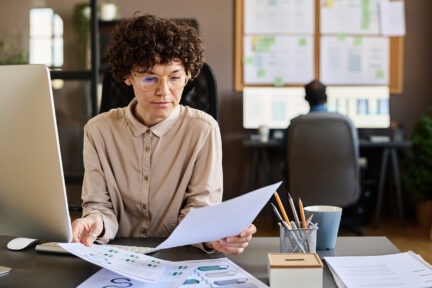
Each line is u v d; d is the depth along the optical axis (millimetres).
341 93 4750
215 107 1833
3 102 1089
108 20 4484
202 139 1446
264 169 4711
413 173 4566
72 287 1026
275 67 4785
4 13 4277
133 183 1454
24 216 1138
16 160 1103
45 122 1063
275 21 4766
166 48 1252
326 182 3578
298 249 1168
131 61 1277
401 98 4891
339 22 4793
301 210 1225
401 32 4816
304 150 3553
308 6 4770
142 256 1182
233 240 1184
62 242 1139
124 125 1459
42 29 4266
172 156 1448
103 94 1904
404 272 1086
